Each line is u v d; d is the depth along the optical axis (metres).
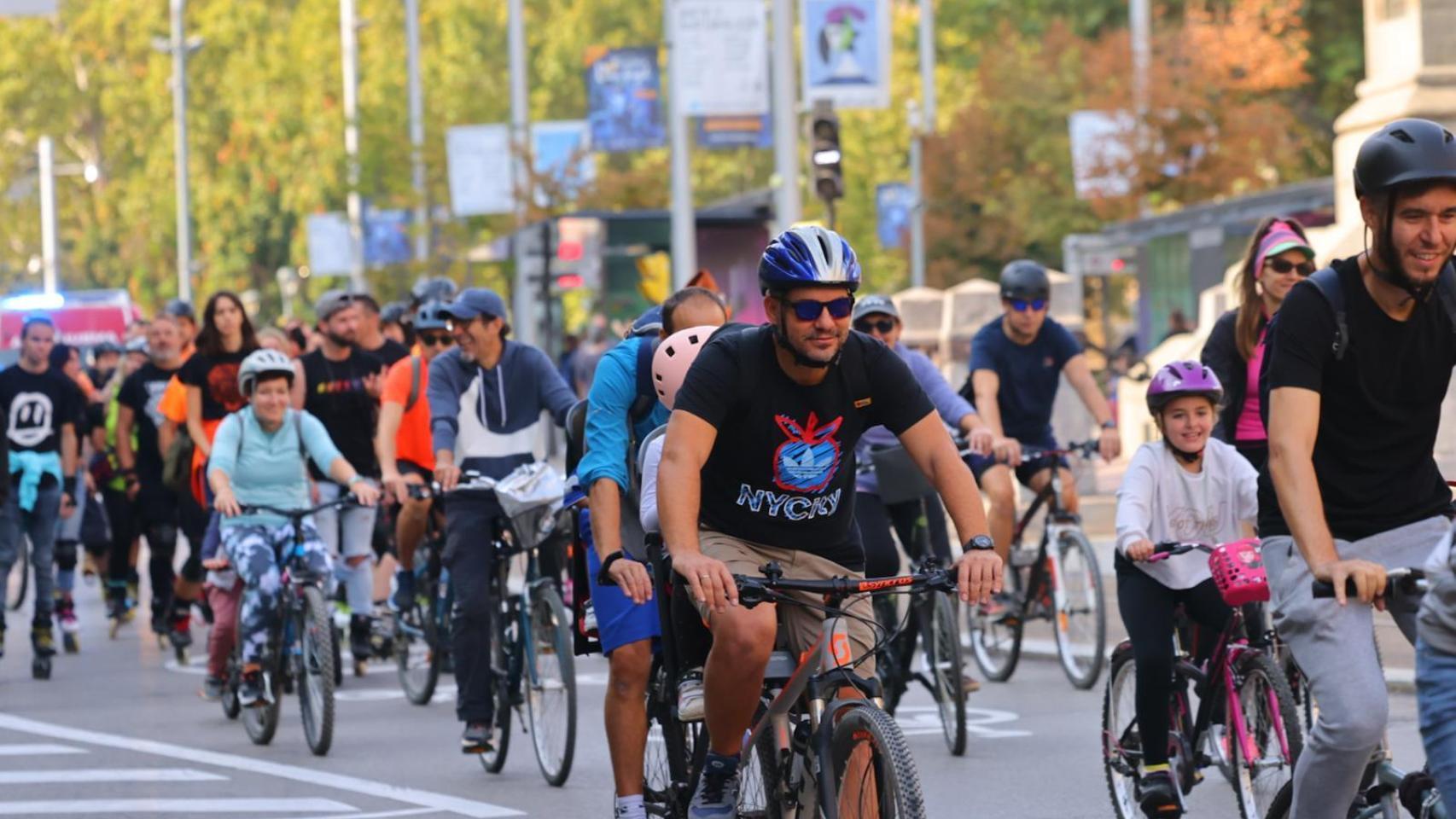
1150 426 81.81
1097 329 125.06
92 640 47.25
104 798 26.38
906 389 16.59
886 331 31.00
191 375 38.38
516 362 29.31
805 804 16.59
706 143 71.69
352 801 25.75
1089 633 33.38
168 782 27.47
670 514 16.05
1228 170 112.62
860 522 28.50
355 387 38.81
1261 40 117.19
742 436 16.56
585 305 152.50
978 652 35.09
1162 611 20.86
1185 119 113.19
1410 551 15.59
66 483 42.38
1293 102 134.62
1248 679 20.03
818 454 16.64
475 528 27.97
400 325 46.66
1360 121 55.31
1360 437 15.48
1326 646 15.29
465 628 27.52
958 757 27.56
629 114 108.19
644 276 80.62
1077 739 28.58
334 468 31.45
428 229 130.50
